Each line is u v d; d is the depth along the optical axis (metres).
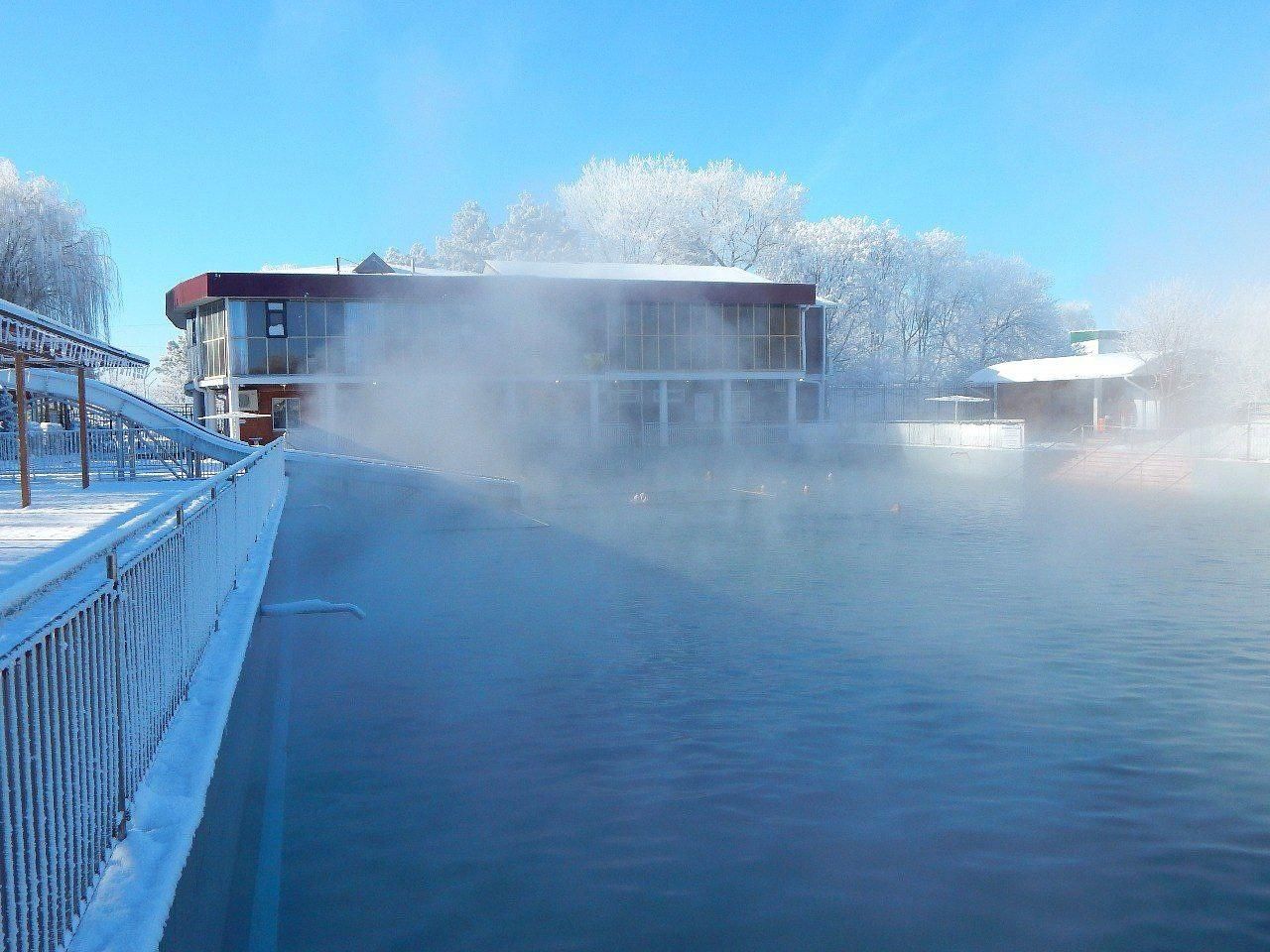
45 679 3.13
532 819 6.95
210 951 4.43
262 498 14.62
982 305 81.94
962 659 11.84
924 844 6.57
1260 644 12.64
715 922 5.53
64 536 10.36
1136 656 11.95
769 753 8.44
